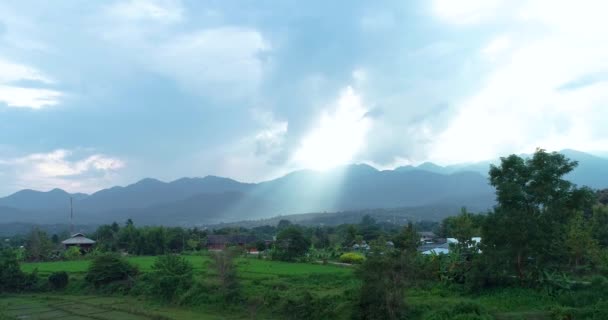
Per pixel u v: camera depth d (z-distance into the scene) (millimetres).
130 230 113812
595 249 44562
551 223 39156
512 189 39500
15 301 53344
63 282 59688
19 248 98125
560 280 37594
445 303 36438
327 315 37719
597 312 31875
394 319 34406
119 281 57188
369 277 35969
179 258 53781
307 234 114562
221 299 45094
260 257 85812
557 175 39594
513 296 37562
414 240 67875
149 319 41812
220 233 141750
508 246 39844
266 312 41719
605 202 76188
